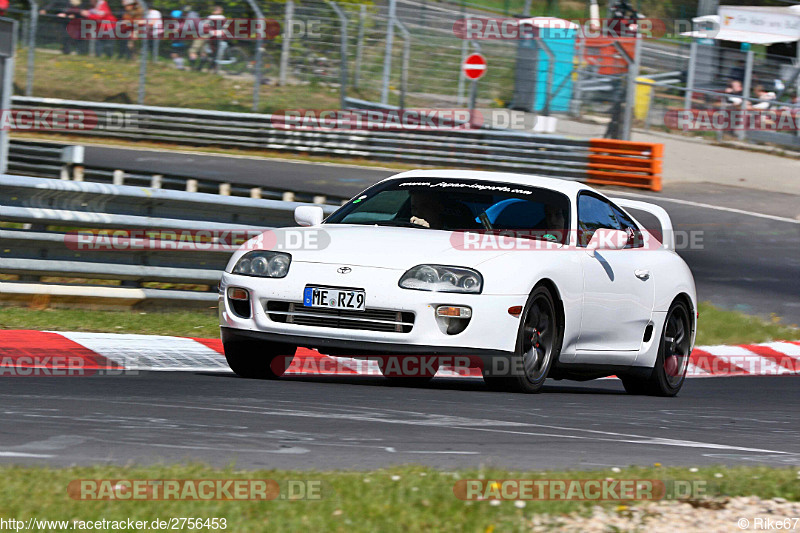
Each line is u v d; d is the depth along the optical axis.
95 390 19.58
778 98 97.75
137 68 89.56
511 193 24.36
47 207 29.52
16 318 27.75
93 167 42.94
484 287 21.06
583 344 23.84
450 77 89.12
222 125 82.44
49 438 14.33
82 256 30.08
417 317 20.77
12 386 19.47
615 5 92.00
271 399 19.53
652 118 97.44
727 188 80.44
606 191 76.19
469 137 79.19
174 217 31.73
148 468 12.05
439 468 13.54
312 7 89.62
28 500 10.28
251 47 89.88
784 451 17.81
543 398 22.55
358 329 21.05
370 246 21.78
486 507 10.82
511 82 87.81
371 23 90.00
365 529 9.82
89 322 28.59
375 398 20.48
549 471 13.55
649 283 26.02
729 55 97.75
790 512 11.45
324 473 12.10
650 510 11.19
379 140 80.81
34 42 88.25
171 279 31.50
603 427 19.00
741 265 56.00
